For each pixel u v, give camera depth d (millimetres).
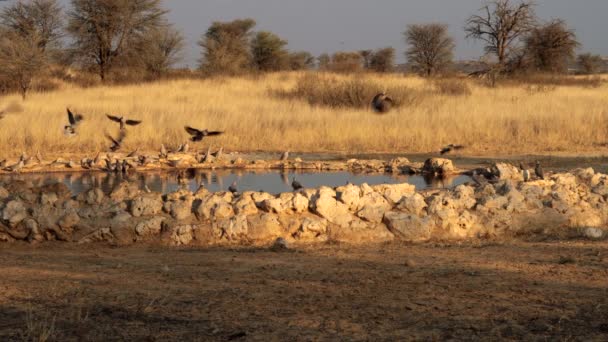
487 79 73625
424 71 99625
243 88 59844
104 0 76500
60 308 8852
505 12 81625
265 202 14117
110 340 7684
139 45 79625
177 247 13383
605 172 23641
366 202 14305
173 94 53625
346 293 9484
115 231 13750
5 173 24641
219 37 100438
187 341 7641
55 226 13773
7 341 7621
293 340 7652
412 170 24812
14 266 11422
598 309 8672
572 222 14883
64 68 76688
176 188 21438
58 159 26203
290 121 34906
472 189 15281
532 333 7867
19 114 33625
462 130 32812
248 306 8891
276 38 108062
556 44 85875
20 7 74875
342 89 45094
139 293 9539
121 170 25062
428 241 13766
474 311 8648
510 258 11789
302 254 12375
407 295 9359
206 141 31625
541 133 32406
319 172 25391
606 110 37219
